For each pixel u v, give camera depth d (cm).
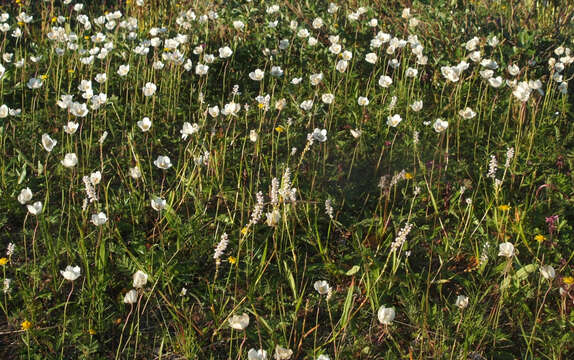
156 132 196
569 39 251
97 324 145
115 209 167
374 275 154
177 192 170
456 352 143
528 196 178
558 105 210
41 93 207
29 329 141
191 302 153
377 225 165
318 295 153
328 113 197
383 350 145
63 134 182
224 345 145
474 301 149
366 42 250
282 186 159
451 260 162
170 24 269
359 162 188
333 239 167
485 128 202
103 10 287
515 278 151
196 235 160
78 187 172
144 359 143
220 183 176
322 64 236
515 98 205
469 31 243
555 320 148
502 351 145
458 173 184
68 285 153
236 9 264
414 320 147
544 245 162
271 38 247
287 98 215
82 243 150
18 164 178
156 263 156
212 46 247
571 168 183
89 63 208
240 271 157
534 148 191
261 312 151
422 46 220
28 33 247
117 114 195
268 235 155
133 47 232
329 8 254
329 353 145
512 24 250
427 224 170
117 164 176
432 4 262
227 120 200
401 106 207
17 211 165
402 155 189
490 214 172
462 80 205
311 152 190
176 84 215
